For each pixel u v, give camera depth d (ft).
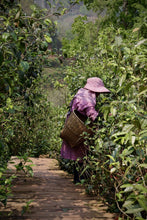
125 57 10.27
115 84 13.94
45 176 14.90
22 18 8.63
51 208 9.52
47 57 13.14
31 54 11.77
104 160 10.59
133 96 8.89
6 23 7.74
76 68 18.34
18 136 20.36
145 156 7.54
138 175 8.09
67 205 9.95
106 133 11.06
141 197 5.97
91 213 9.24
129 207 6.47
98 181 10.91
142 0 47.01
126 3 50.96
